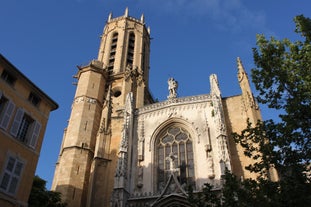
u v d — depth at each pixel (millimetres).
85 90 46750
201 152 32969
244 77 37719
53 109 28922
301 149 16016
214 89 36844
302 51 16984
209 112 35875
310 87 15812
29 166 24141
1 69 24047
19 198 22375
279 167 16297
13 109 24031
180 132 35906
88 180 37188
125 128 35906
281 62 17844
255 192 16281
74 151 38312
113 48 63156
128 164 33844
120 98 47906
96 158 35750
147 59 66562
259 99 18375
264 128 17547
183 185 30438
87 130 41656
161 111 38062
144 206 30000
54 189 37844
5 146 22375
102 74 51156
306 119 16125
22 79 25750
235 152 31906
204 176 31094
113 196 30406
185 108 37156
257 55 18891
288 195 14633
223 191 17047
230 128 34312
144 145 35844
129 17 67500
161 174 33406
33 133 25438
